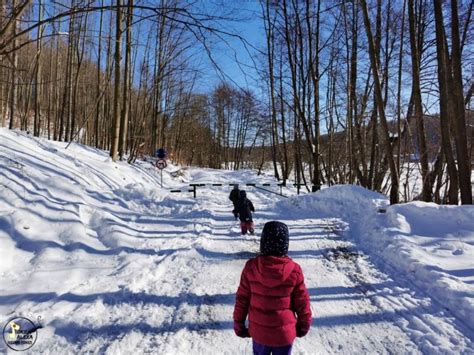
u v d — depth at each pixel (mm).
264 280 2854
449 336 4125
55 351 3777
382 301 5078
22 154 10141
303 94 18047
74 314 4484
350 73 18438
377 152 18922
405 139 16375
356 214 10617
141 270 6027
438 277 5441
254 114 43125
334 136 24469
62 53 22859
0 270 5363
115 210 9711
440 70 10172
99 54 20375
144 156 27031
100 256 6578
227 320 4570
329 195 12539
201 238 8070
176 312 4719
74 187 9539
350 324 4484
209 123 60969
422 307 4867
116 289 5266
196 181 25047
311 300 5141
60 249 6398
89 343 3941
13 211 6766
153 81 23609
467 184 9625
